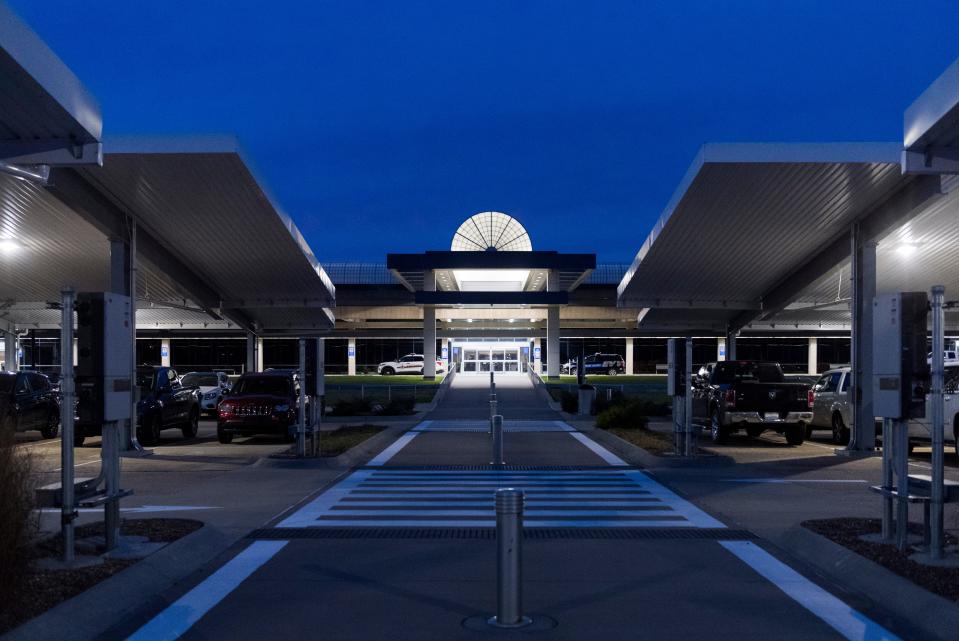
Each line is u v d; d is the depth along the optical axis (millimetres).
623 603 6973
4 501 6328
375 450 20594
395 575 7926
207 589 7465
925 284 28656
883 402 8242
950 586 6953
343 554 8836
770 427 22312
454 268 44250
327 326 37375
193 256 26188
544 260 44125
